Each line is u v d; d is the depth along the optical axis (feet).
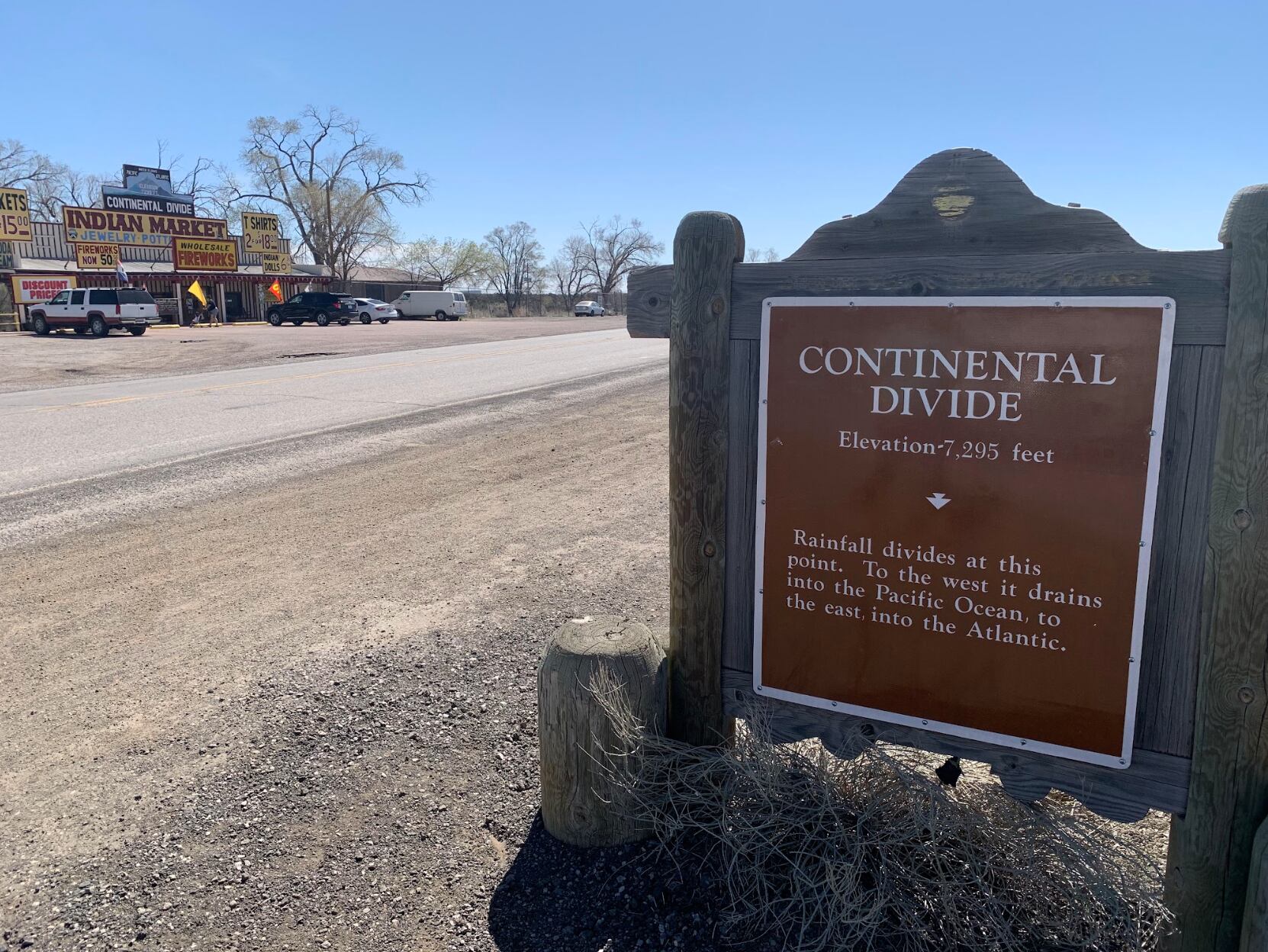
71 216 146.41
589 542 21.57
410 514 24.41
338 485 27.86
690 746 9.29
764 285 8.27
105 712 13.12
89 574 19.43
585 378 58.59
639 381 57.00
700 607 9.15
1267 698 6.74
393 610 17.08
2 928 8.70
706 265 8.46
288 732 12.34
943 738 8.07
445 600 17.66
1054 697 7.53
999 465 7.43
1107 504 7.08
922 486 7.77
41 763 11.75
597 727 9.08
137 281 153.17
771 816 8.38
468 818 10.21
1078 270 6.98
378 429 38.24
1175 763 7.20
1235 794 6.97
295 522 23.62
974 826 8.02
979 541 7.61
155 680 14.15
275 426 38.70
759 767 8.59
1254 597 6.65
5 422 39.68
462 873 9.27
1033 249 7.28
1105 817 7.54
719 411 8.68
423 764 11.41
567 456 32.37
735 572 8.96
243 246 173.58
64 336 109.70
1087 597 7.26
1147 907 7.61
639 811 9.30
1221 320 6.54
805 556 8.41
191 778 11.25
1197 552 6.88
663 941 8.17
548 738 9.35
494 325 162.40
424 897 8.95
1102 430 7.02
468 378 58.65
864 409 7.92
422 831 10.00
